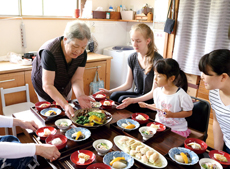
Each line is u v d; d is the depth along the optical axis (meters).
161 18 3.33
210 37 2.81
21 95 2.63
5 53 2.93
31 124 1.40
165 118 1.69
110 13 3.95
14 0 2.96
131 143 1.27
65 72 1.83
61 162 1.13
